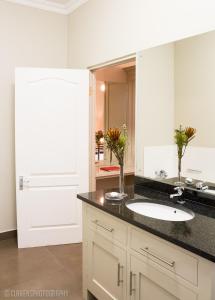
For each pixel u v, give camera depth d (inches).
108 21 110.4
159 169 93.1
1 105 126.0
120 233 70.7
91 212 81.8
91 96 128.2
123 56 104.2
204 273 50.5
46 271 103.4
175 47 85.3
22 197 120.6
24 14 128.3
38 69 119.0
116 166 171.6
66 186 125.0
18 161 119.1
